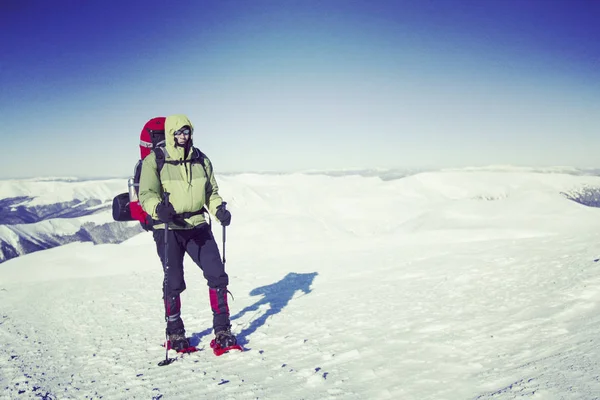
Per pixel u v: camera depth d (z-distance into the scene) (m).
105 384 3.15
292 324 4.55
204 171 3.81
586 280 4.23
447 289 5.54
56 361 3.92
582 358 2.16
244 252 15.45
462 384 2.28
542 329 3.01
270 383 2.80
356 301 5.49
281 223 41.59
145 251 16.39
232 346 3.71
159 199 3.60
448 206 74.88
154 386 2.99
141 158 3.84
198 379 3.06
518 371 2.26
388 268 8.76
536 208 48.66
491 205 59.41
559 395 1.75
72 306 6.94
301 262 11.23
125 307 6.56
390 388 2.42
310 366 3.08
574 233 12.90
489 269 6.63
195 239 3.89
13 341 4.81
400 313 4.44
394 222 176.25
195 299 6.69
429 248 12.29
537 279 5.07
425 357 2.89
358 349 3.32
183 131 3.62
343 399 2.36
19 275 14.09
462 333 3.31
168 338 3.91
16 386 3.18
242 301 6.34
